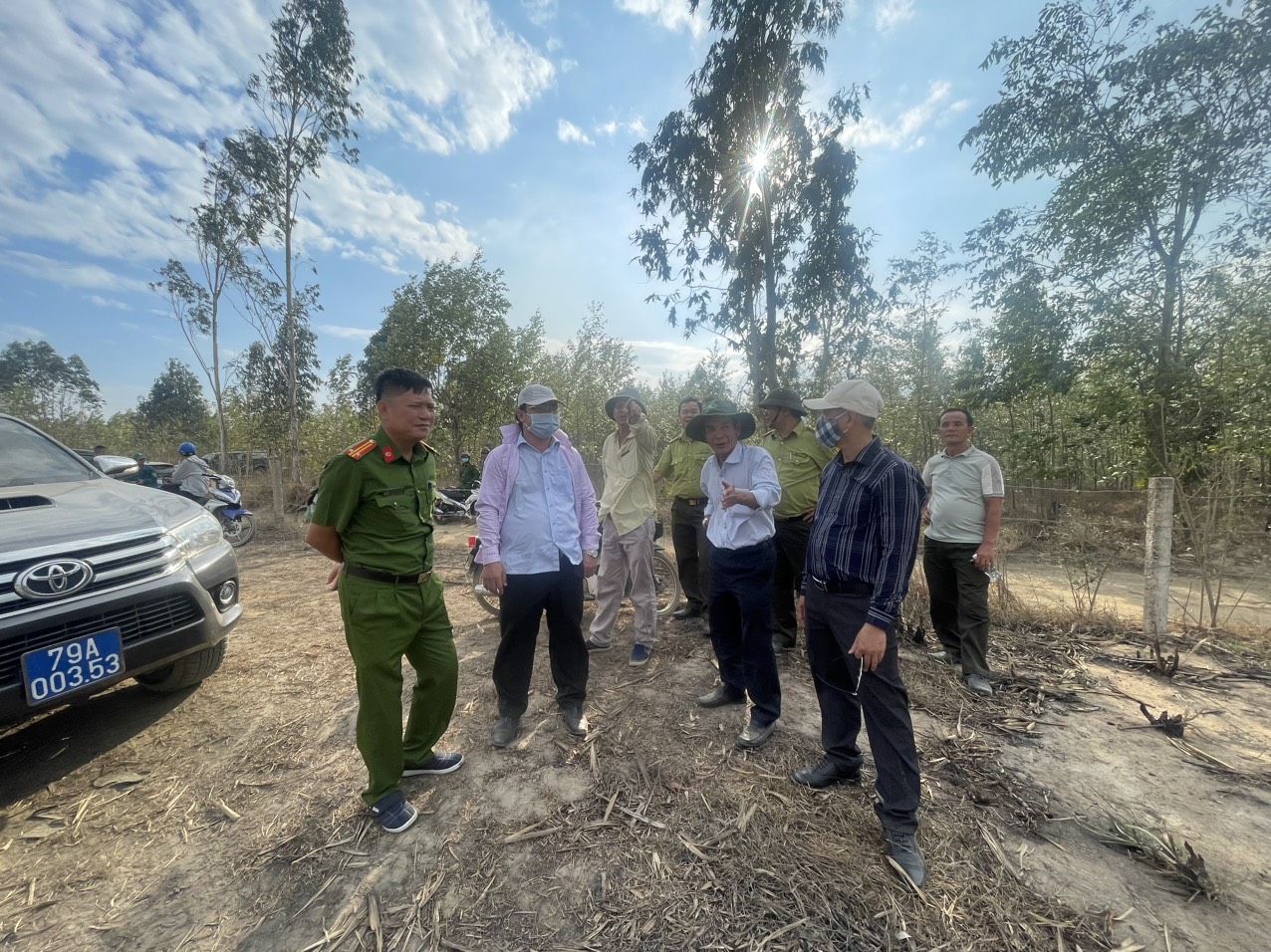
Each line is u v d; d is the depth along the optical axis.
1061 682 3.24
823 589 2.11
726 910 1.67
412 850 1.93
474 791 2.25
